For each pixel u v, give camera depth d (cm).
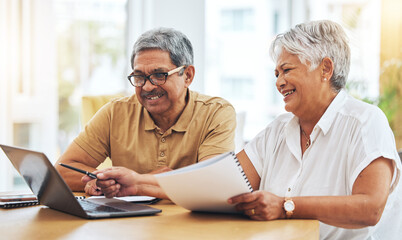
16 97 330
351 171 146
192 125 191
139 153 192
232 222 122
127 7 377
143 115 196
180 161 191
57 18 350
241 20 416
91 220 123
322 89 154
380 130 144
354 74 418
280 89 157
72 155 193
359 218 129
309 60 150
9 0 322
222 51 417
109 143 199
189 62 187
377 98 411
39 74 342
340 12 419
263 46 416
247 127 421
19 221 122
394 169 142
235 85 420
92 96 230
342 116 154
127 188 153
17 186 336
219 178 117
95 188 168
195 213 135
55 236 106
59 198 127
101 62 371
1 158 323
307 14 421
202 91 381
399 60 413
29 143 341
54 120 353
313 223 122
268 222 123
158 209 135
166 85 179
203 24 378
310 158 155
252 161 172
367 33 417
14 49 325
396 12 412
